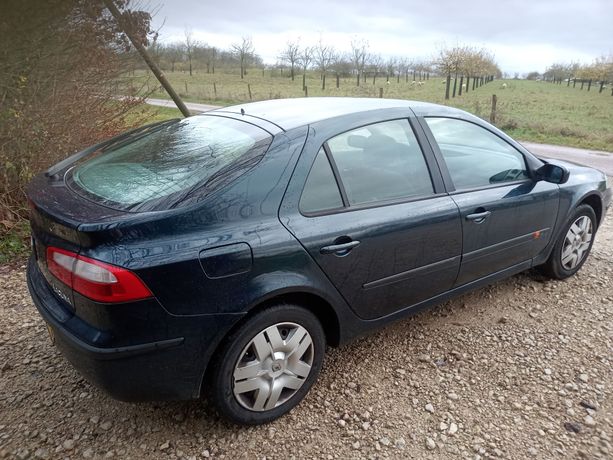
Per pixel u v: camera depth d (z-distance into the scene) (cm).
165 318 204
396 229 270
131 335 201
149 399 219
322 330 259
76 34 562
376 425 250
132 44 636
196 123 303
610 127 2097
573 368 299
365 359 304
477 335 332
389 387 279
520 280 415
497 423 253
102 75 609
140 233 201
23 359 298
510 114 2539
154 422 249
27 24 514
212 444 236
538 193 352
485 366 299
